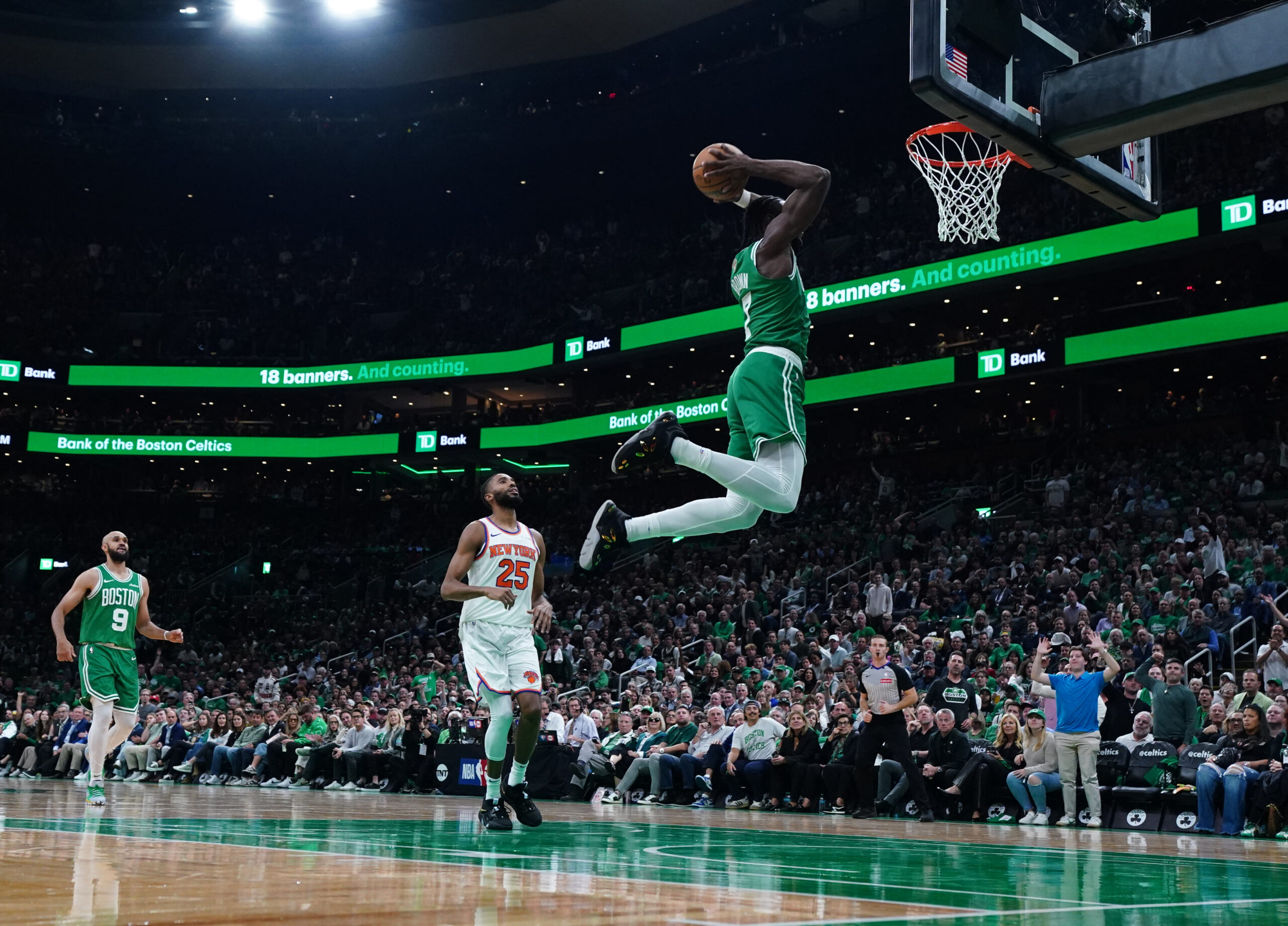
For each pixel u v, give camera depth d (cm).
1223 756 987
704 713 1459
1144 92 646
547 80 3400
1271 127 2489
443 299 3703
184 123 3519
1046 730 1126
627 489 3262
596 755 1483
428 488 3616
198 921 265
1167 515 2145
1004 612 1750
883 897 370
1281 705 980
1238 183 2411
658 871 439
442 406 3772
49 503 3562
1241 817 941
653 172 3534
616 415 3023
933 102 643
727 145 521
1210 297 2458
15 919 264
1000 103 662
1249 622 1547
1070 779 1044
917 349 2986
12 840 512
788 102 3148
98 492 3609
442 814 852
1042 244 2362
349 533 3534
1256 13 612
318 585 3288
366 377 3319
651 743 1423
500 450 3203
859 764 1092
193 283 3781
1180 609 1628
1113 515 2161
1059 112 680
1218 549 1809
